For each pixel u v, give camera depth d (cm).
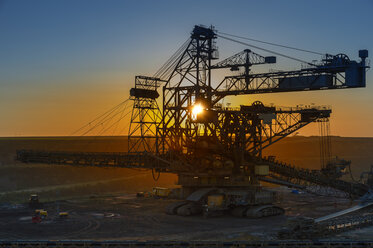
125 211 9162
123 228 7131
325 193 10981
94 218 8206
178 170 9312
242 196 8475
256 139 9512
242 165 9144
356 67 8306
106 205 10150
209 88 9781
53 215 8562
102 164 9938
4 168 16025
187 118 9469
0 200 12044
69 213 8888
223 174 8919
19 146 19688
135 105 10312
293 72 8969
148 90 10294
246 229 7044
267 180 9956
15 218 8244
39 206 9938
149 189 15412
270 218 8338
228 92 9794
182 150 9450
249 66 9675
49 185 15412
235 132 9350
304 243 5522
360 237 6219
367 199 10294
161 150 9862
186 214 8550
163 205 10156
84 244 5519
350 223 7206
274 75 9238
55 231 6875
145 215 8612
